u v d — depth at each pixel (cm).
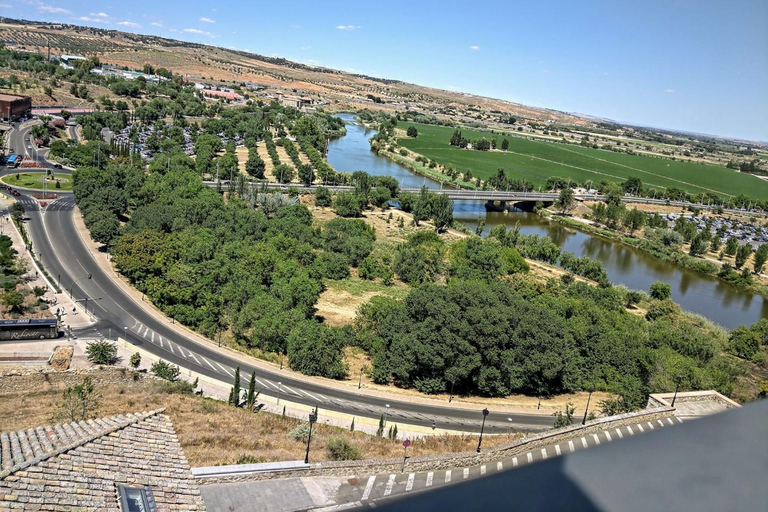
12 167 18512
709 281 18112
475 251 14650
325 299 11712
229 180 19962
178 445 3734
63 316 9038
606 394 8312
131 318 9400
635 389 7912
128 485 3169
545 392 8194
